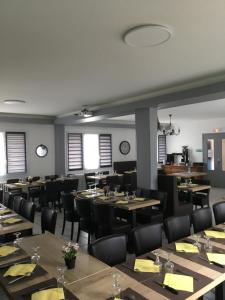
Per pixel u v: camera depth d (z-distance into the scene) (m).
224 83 3.94
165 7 2.02
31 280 1.81
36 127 8.26
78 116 7.26
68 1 1.92
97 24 2.28
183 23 2.28
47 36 2.50
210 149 10.11
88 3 1.95
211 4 1.99
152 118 5.42
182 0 1.93
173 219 2.88
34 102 5.83
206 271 1.90
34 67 3.43
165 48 2.83
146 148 5.44
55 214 3.25
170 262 1.99
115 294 1.63
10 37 2.52
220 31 2.44
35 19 2.18
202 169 9.80
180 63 3.35
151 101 5.13
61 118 7.99
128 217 4.42
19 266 2.01
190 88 4.42
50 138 8.53
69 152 9.08
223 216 3.52
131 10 2.06
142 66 3.46
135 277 1.85
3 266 2.01
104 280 1.82
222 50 2.92
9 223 3.17
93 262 2.09
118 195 5.03
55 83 4.25
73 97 5.37
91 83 4.29
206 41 2.67
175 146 11.46
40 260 2.14
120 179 7.80
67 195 4.57
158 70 3.63
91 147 9.61
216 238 2.54
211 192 8.76
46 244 2.49
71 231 4.66
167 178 5.20
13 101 5.62
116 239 2.40
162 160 11.77
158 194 4.86
